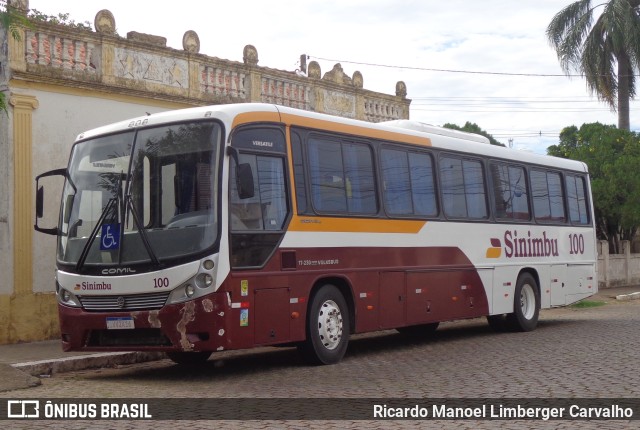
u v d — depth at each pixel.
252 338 11.16
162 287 10.81
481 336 17.16
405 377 11.17
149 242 11.03
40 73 16.02
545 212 18.98
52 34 16.38
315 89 22.45
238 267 11.04
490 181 17.03
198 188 11.00
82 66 16.94
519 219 17.92
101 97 17.12
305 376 11.41
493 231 16.92
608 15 37.59
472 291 16.09
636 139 34.44
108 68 17.23
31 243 15.97
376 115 25.14
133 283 11.00
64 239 11.89
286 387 10.47
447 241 15.45
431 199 15.20
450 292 15.44
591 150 33.81
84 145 12.16
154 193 11.25
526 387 10.16
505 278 17.23
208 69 19.55
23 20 11.12
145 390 10.48
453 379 10.92
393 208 14.15
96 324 11.31
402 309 14.13
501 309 17.06
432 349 14.83
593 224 21.02
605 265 33.41
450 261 15.51
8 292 15.67
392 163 14.31
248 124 11.49
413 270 14.43
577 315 22.66
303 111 12.62
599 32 38.50
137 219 11.22
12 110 15.68
